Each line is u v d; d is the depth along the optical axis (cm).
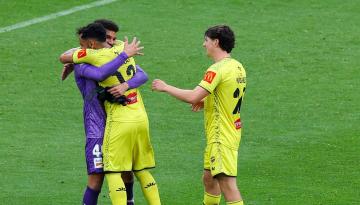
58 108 4284
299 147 3825
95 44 2792
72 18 5531
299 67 4859
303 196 3253
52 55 4972
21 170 3516
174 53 5028
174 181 3425
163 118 4181
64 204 3159
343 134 3984
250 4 5778
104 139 2788
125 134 2778
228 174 2725
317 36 5291
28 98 4400
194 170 3562
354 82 4666
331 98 4453
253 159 3675
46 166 3569
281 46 5138
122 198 2784
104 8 5703
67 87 4547
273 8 5722
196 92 2683
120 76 2794
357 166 3588
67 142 3866
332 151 3772
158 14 5606
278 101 4416
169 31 5347
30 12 5612
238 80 2728
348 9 5716
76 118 4175
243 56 4997
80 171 3522
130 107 2802
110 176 2788
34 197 3225
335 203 3175
